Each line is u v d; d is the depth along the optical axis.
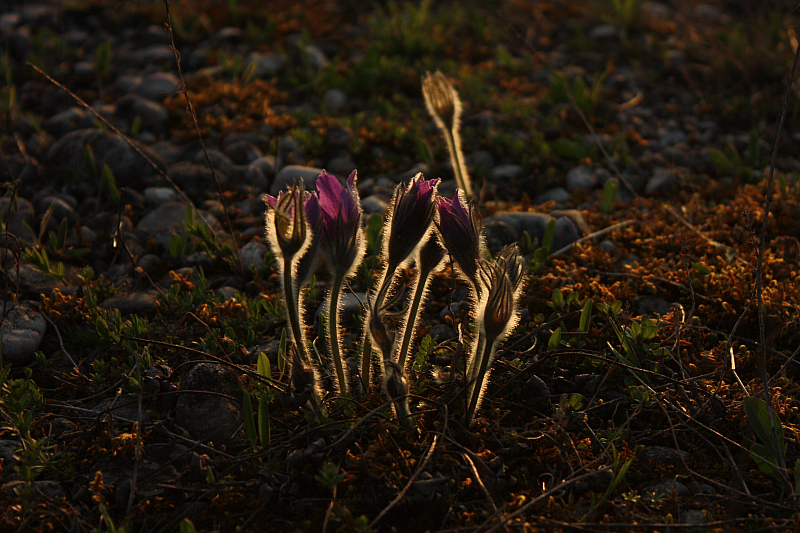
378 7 2.06
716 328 1.20
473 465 1.06
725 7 2.25
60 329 1.20
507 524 1.03
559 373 1.15
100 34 2.01
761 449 1.07
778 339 1.18
